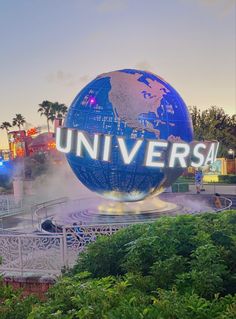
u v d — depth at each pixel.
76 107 12.56
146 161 11.62
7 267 8.56
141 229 6.08
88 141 11.84
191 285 4.39
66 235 8.69
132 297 3.87
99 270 5.67
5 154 60.34
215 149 12.92
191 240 5.23
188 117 12.94
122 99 11.87
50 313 3.82
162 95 12.18
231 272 4.91
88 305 3.71
